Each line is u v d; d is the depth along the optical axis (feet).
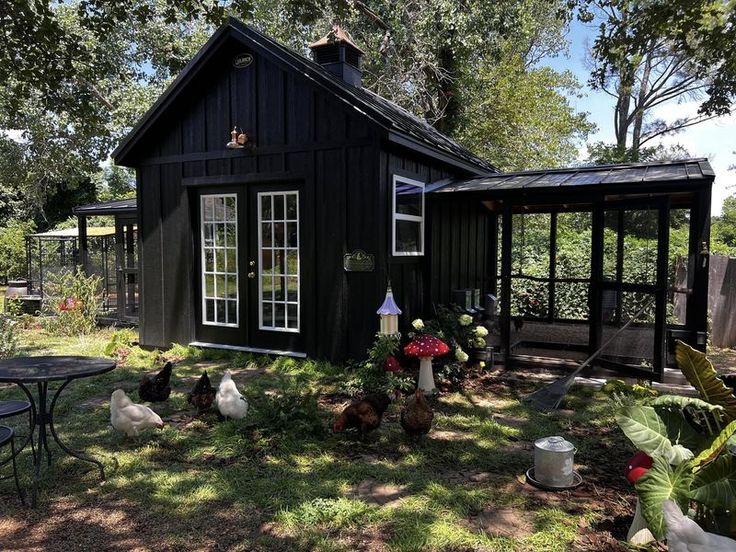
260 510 10.01
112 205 35.29
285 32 53.98
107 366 11.41
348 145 20.85
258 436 13.71
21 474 11.55
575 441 13.76
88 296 32.73
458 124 54.95
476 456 12.67
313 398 16.22
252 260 23.77
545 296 30.89
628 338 19.12
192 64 23.06
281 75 22.13
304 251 22.20
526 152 55.36
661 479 7.82
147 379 16.37
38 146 58.49
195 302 25.59
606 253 19.75
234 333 24.52
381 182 20.47
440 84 53.52
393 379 17.81
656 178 18.49
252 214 23.65
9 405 10.82
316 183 21.70
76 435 14.07
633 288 18.69
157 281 26.11
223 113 23.73
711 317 28.58
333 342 21.66
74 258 41.68
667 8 19.16
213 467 12.00
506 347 21.39
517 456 12.78
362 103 19.86
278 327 23.40
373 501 10.38
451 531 9.16
